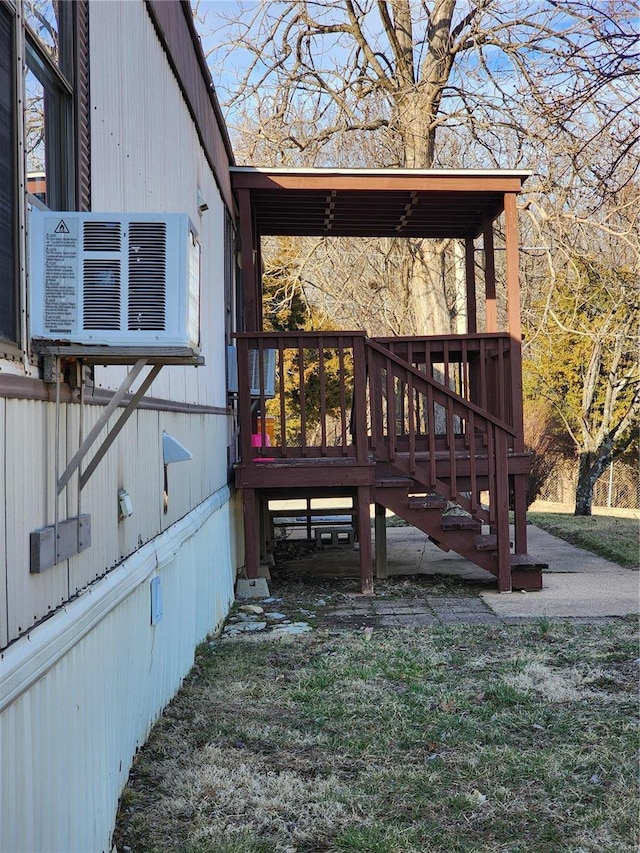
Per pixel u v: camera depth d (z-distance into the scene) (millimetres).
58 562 2445
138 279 2443
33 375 2357
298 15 12859
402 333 14664
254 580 7340
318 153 13695
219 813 3105
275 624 6215
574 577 8031
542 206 11742
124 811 3104
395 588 7566
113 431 2711
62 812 2340
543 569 7922
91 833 2623
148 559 3713
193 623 5051
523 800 3240
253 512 7344
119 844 2877
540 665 4879
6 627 2061
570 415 18922
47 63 2619
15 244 2260
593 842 2920
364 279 15344
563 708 4203
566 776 3438
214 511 6160
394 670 4820
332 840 2936
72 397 2705
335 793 3270
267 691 4473
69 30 2828
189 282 2488
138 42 4000
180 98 5465
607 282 12883
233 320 9586
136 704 3480
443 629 5867
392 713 4133
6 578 2072
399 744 3771
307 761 3594
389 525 12422
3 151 2178
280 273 15383
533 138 11562
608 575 8125
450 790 3318
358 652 5250
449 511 12062
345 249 14469
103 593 2861
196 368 5730
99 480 3016
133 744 3420
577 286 12609
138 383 3686
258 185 8180
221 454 7355
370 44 13672
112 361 2680
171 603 4316
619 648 5258
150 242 2451
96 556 2945
